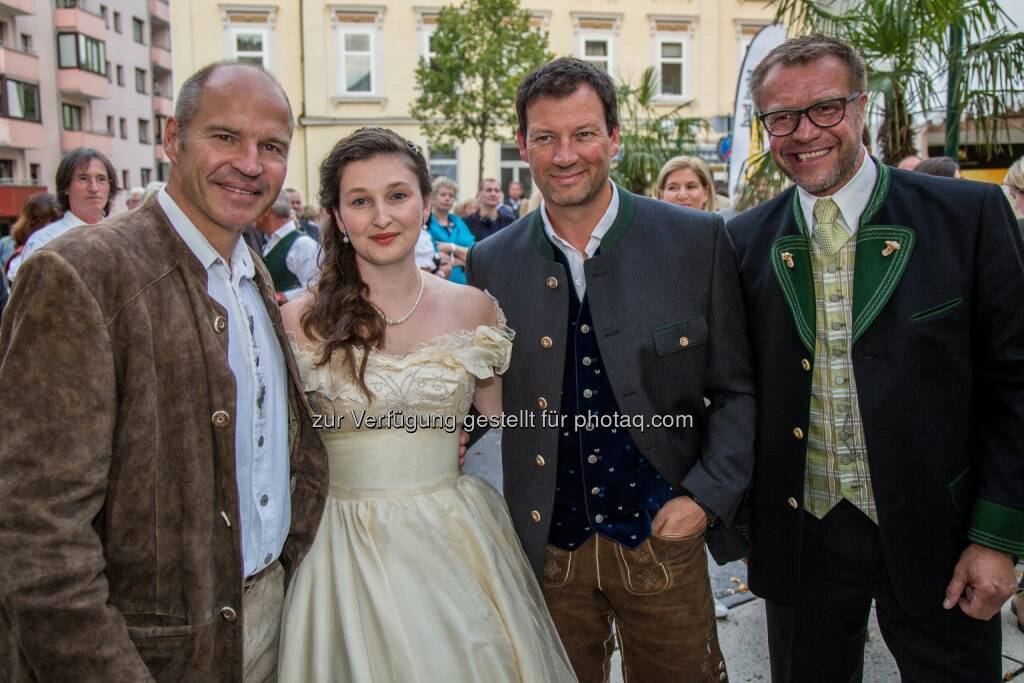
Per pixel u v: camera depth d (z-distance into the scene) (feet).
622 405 6.81
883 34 15.46
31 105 102.73
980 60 15.55
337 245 6.77
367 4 62.08
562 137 6.47
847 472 6.70
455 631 6.20
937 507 6.34
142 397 4.85
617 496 6.96
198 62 60.85
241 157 5.18
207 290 5.35
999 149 17.10
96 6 115.75
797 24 17.24
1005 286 6.04
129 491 4.90
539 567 7.05
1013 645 9.98
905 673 6.89
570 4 65.00
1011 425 6.12
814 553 6.98
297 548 6.36
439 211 22.81
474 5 51.55
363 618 6.22
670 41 66.33
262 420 5.69
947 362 6.23
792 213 6.93
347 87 63.05
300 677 6.07
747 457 6.81
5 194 93.50
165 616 5.06
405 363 6.57
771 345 6.89
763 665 9.77
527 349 7.09
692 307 6.91
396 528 6.44
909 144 16.75
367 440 6.58
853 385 6.61
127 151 125.49
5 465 4.41
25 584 4.36
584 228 7.02
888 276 6.29
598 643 7.45
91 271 4.70
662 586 6.93
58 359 4.50
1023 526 6.05
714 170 57.41
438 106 53.01
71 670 4.48
